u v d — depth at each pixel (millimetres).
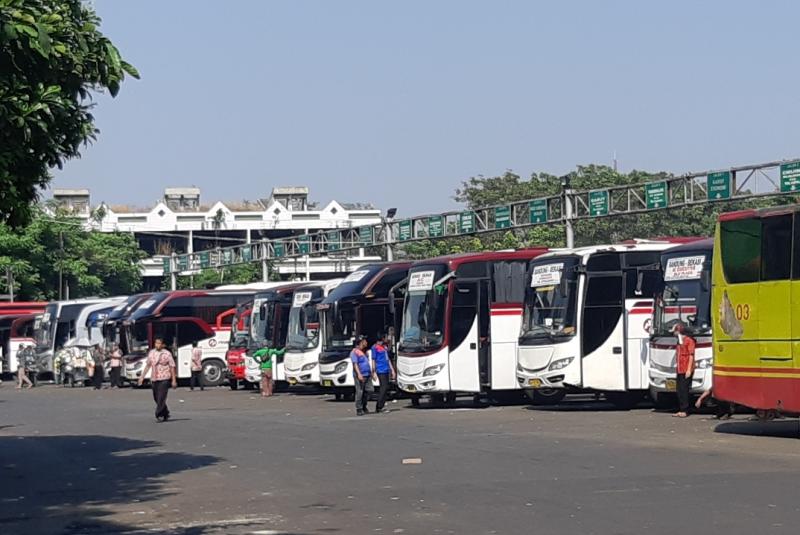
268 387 41281
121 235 80875
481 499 13602
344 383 36125
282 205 102812
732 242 21125
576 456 17859
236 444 22203
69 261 74750
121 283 79875
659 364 26547
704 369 25500
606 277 28703
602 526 11438
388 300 34750
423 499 13805
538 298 29391
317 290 39938
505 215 46969
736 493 13375
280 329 43438
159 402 29297
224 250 69500
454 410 30266
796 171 34594
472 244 67625
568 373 28422
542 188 65125
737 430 22109
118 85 13602
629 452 18250
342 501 13969
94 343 56969
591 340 28531
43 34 12109
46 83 13102
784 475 14945
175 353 50156
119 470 18609
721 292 21344
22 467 19734
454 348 30609
